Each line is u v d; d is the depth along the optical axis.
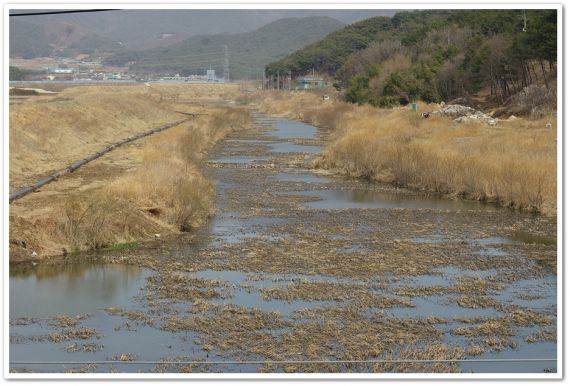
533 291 14.16
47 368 10.20
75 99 58.59
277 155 38.50
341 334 11.56
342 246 17.70
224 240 18.28
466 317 12.49
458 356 10.73
